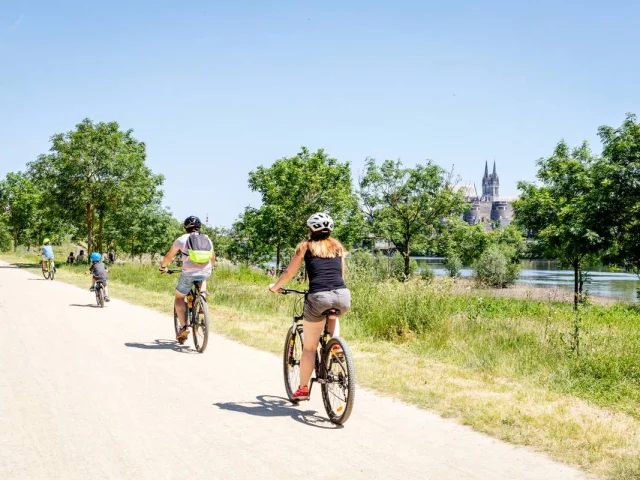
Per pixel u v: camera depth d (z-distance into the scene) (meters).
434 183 38.53
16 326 10.05
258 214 43.41
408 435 4.58
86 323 10.59
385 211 38.81
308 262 4.96
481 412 5.16
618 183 22.09
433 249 39.69
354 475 3.76
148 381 6.23
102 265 13.48
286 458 4.05
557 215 25.41
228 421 4.89
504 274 45.91
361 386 6.14
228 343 8.67
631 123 23.45
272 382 6.29
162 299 15.04
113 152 43.53
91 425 4.73
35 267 36.19
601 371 6.89
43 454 4.08
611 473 3.81
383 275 13.35
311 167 42.81
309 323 4.98
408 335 9.48
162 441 4.38
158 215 56.72
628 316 17.03
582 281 26.45
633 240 22.14
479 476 3.76
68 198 42.06
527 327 10.02
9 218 67.06
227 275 24.41
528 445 4.36
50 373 6.52
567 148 27.91
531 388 6.27
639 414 5.36
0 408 5.16
